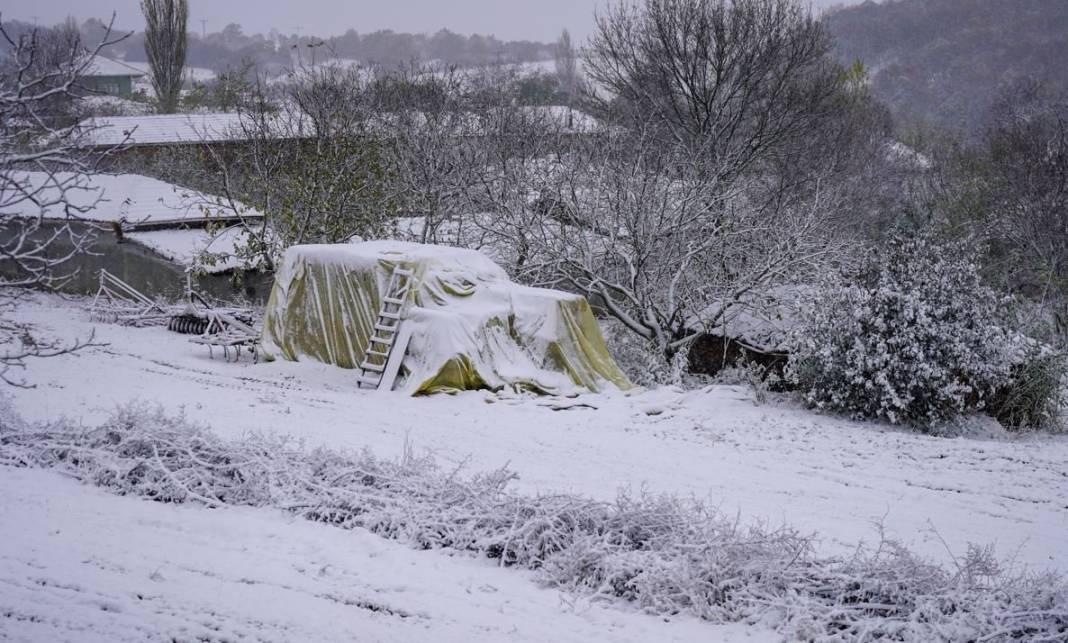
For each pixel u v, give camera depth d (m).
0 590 6.30
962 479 11.59
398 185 24.91
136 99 58.84
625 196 20.14
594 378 16.73
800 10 32.59
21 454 9.45
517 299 17.02
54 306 25.27
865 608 6.35
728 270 21.12
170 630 5.85
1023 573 6.73
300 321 18.48
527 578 7.15
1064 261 27.14
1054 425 15.50
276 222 25.45
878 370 14.74
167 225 29.08
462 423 13.76
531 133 24.89
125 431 9.47
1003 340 15.22
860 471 11.85
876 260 16.08
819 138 33.06
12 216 6.88
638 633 6.19
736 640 6.15
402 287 17.34
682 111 32.84
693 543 7.18
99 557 7.00
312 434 12.30
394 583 6.80
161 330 22.91
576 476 10.91
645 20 32.62
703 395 16.33
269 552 7.31
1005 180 30.92
